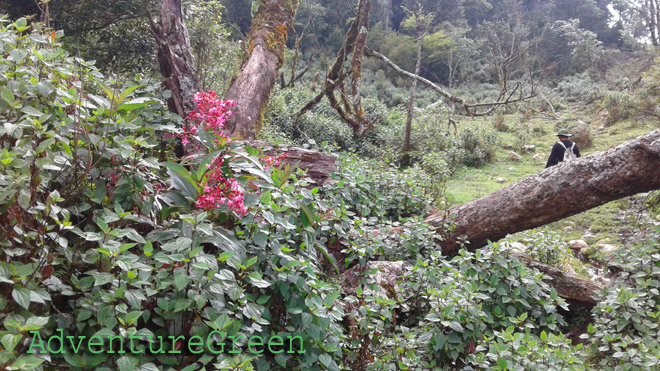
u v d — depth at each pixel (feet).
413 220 16.47
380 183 20.66
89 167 7.68
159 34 18.29
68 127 8.00
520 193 17.52
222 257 6.98
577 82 117.60
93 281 6.66
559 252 19.53
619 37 176.35
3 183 5.94
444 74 128.77
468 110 27.84
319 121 44.34
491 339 10.86
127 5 28.94
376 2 150.41
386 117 55.26
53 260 6.51
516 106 85.15
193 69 18.98
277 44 24.03
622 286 14.35
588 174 16.47
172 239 7.70
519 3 179.83
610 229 28.32
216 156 8.60
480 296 11.78
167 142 12.73
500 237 18.39
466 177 42.83
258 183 9.08
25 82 7.45
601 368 12.35
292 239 10.00
